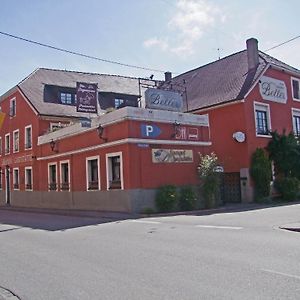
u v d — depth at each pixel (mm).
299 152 27094
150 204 20719
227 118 27422
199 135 23281
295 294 5316
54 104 32438
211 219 15656
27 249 10172
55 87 33531
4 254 9586
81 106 24734
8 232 14359
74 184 25453
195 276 6469
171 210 20562
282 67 29719
